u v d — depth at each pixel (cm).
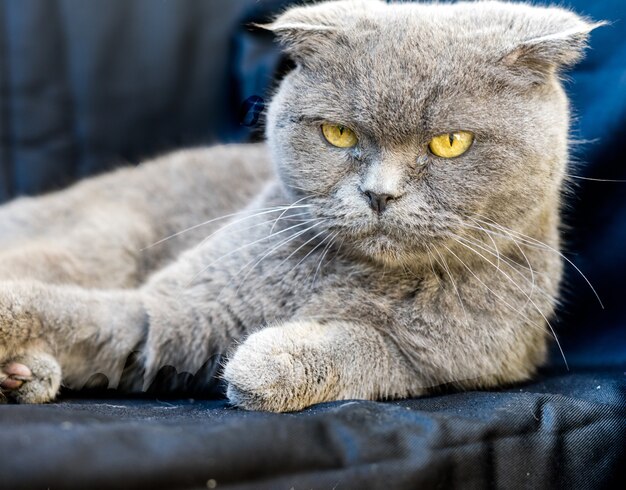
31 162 73
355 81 47
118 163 73
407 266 48
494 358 49
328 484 38
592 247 57
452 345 48
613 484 44
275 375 44
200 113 72
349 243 48
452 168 46
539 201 48
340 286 49
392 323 48
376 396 47
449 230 47
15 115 72
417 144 46
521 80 47
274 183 54
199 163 65
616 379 49
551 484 43
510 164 47
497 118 46
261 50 66
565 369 55
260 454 38
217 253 52
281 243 50
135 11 72
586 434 44
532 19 48
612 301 56
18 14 72
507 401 44
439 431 41
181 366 51
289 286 50
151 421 40
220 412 43
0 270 56
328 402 45
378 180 46
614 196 56
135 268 61
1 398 47
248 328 50
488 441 41
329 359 46
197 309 50
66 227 64
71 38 72
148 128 73
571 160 54
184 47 71
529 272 50
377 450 39
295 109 49
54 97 73
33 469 35
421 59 46
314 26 48
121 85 72
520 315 50
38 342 49
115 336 51
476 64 46
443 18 48
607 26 56
